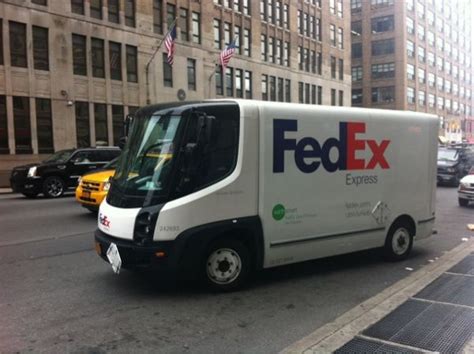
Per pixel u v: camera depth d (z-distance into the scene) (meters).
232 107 5.69
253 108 5.79
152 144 5.69
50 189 17.41
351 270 6.93
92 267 6.96
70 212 12.84
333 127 6.50
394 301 5.31
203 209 5.48
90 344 4.30
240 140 5.70
